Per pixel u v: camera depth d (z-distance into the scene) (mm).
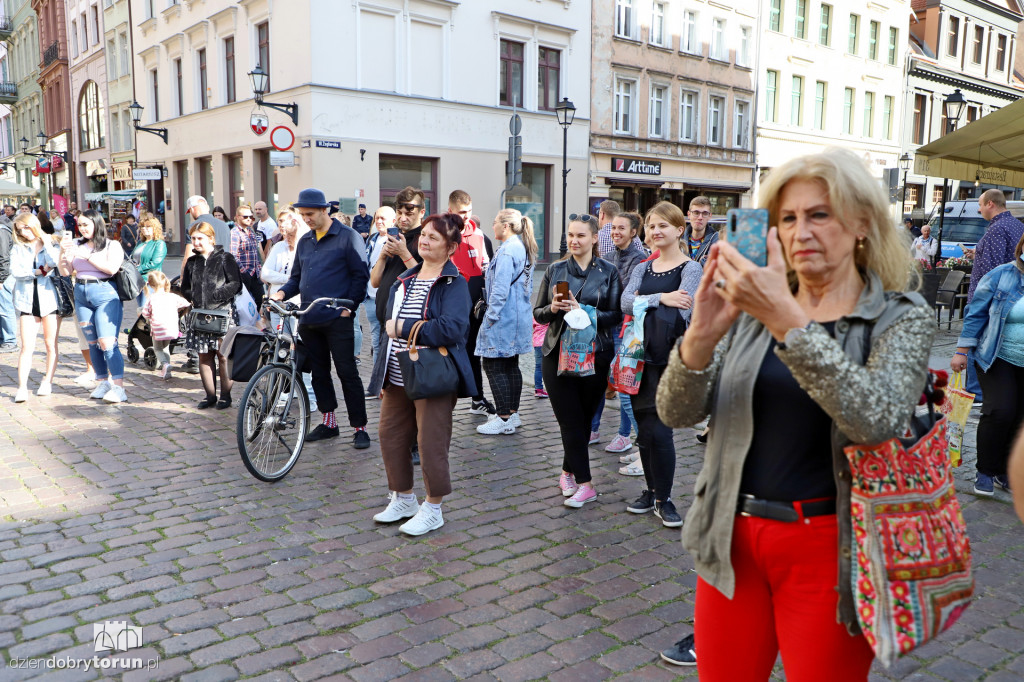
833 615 1710
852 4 33500
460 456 5742
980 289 4754
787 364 1571
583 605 3441
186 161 26859
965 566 1616
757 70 30438
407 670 2895
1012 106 7688
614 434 6418
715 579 1870
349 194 20656
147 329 8781
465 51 22250
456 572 3760
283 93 20766
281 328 5422
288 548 4016
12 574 3654
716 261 1618
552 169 24672
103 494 4781
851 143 34719
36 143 46250
